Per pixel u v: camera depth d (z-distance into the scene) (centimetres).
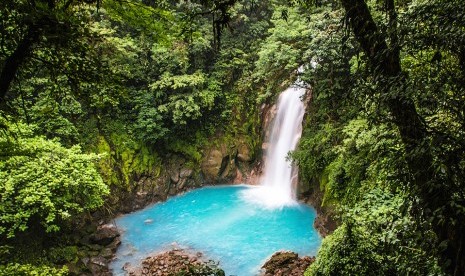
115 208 1784
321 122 1633
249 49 2195
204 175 2122
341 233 855
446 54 329
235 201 1870
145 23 607
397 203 779
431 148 306
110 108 1938
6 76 386
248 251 1386
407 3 502
